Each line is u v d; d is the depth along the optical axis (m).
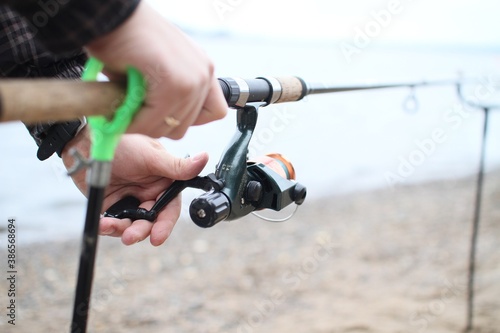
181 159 1.35
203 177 1.32
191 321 3.61
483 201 6.62
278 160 1.56
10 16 1.25
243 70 11.12
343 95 14.73
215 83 0.97
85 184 1.50
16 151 6.95
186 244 4.98
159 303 3.84
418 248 4.96
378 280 4.26
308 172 7.92
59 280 3.97
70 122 1.45
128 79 0.86
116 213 1.39
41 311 3.52
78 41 0.84
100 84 0.83
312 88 1.75
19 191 5.69
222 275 4.37
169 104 0.87
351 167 8.20
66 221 5.04
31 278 3.94
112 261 4.53
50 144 1.46
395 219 5.84
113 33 0.83
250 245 5.02
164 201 1.35
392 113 12.63
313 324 3.52
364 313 3.69
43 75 1.34
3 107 0.73
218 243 5.04
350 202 6.52
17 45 1.27
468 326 3.41
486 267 4.49
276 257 4.75
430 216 5.98
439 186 7.33
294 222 5.69
